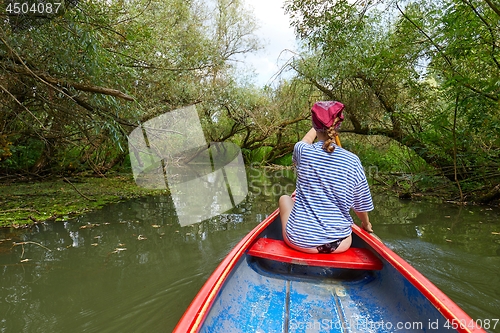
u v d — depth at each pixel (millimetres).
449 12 5758
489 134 5738
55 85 4371
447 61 6285
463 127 6590
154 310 2355
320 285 2217
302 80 10109
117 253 3512
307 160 2217
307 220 2188
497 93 5355
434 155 7164
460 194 6316
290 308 1971
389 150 9656
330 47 7801
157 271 3033
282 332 1771
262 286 2195
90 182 8625
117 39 5938
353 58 7828
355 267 2070
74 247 3701
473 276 2939
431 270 3066
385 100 8430
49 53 4184
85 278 2896
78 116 4887
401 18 7000
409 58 7102
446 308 1438
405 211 5531
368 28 7957
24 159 8570
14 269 3104
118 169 10625
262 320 1863
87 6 4457
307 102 11453
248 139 16094
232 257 1978
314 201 2189
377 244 2229
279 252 2203
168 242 3848
